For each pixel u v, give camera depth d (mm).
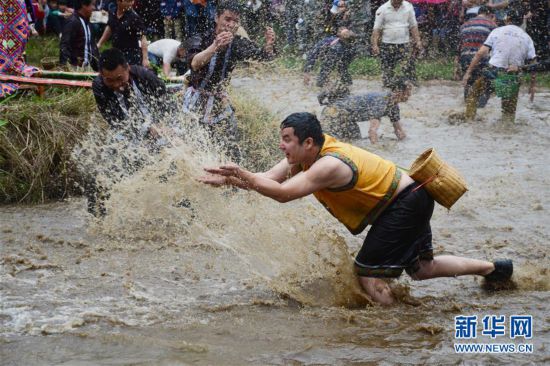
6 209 9586
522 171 11719
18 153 9984
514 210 9641
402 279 7238
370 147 13539
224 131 9336
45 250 7941
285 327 6047
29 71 12062
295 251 7102
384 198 6289
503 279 6840
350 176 6195
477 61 16078
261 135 10922
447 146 13586
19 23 11961
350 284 6574
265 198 7473
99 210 8828
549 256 7941
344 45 16156
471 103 15852
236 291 6840
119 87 8500
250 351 5582
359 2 18078
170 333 5891
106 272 7270
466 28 18109
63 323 6020
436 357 5496
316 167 6152
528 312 6383
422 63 21406
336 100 14031
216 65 9164
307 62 16219
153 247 8031
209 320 6172
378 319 6215
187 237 8312
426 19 21031
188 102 9180
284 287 6797
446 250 8109
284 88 15266
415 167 6523
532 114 16484
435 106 17266
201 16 14445
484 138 14234
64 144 10117
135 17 13750
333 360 5441
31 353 5496
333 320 6199
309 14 17438
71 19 13516
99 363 5344
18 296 6602
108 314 6227
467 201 9977
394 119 13938
